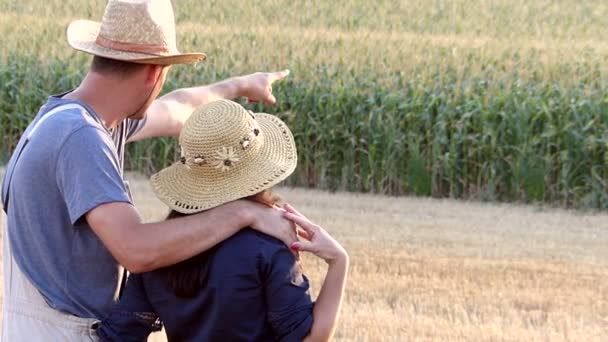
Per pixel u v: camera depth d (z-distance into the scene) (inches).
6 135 967.0
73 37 202.7
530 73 969.5
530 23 1416.1
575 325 468.1
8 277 204.2
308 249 195.8
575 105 845.8
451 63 1004.6
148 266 188.4
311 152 895.7
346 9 1518.2
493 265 580.1
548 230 693.9
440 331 449.1
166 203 196.9
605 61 1027.9
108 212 188.4
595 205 814.5
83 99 199.6
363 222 698.8
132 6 194.5
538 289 531.2
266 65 991.0
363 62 1002.1
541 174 831.1
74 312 199.0
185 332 196.7
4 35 1124.5
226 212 191.3
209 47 1089.4
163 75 203.8
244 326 189.8
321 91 898.1
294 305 189.6
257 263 189.0
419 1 1621.6
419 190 864.3
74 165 189.3
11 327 203.0
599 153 831.1
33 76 978.1
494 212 767.7
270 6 1502.2
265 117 208.5
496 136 848.3
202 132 192.7
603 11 1555.1
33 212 193.8
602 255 615.2
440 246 626.5
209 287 189.8
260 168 194.9
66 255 196.2
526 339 442.3
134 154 911.7
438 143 863.1
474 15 1488.7
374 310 479.8
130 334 201.8
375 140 871.7
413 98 875.4
